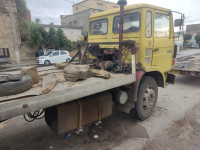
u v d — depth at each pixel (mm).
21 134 3285
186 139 3078
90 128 3500
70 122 2488
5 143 3002
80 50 4434
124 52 3336
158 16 3693
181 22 4180
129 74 3025
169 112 4238
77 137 3182
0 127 3545
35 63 18078
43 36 19406
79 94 2160
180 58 10492
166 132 3320
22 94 1810
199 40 41531
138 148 2838
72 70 2398
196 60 9102
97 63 3736
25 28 21016
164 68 4215
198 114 4121
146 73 3750
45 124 3674
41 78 2592
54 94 1893
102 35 4230
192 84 7098
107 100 2992
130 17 3535
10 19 17984
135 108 3518
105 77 2600
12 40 18406
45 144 2980
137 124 3645
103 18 4168
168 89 6363
